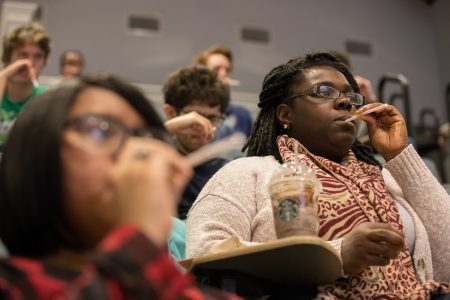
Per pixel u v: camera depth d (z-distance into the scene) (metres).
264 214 1.20
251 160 1.34
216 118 1.97
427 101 6.00
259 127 1.50
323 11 6.01
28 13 3.64
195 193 1.80
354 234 1.02
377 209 1.22
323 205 1.19
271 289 1.07
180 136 1.74
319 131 1.37
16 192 0.68
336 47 5.95
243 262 0.96
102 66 5.29
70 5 5.33
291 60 1.51
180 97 1.95
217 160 1.85
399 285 1.12
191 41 5.57
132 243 0.58
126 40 5.41
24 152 0.69
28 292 0.59
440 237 1.30
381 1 6.21
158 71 5.41
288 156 1.29
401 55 6.10
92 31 5.33
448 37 6.05
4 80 2.08
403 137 1.42
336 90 1.39
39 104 0.72
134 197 0.61
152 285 0.56
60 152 0.68
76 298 0.54
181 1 5.64
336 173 1.30
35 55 2.38
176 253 1.39
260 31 5.79
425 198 1.34
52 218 0.67
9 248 0.71
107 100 0.75
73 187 0.67
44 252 0.70
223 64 3.34
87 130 0.68
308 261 0.94
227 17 5.73
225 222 1.19
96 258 0.56
